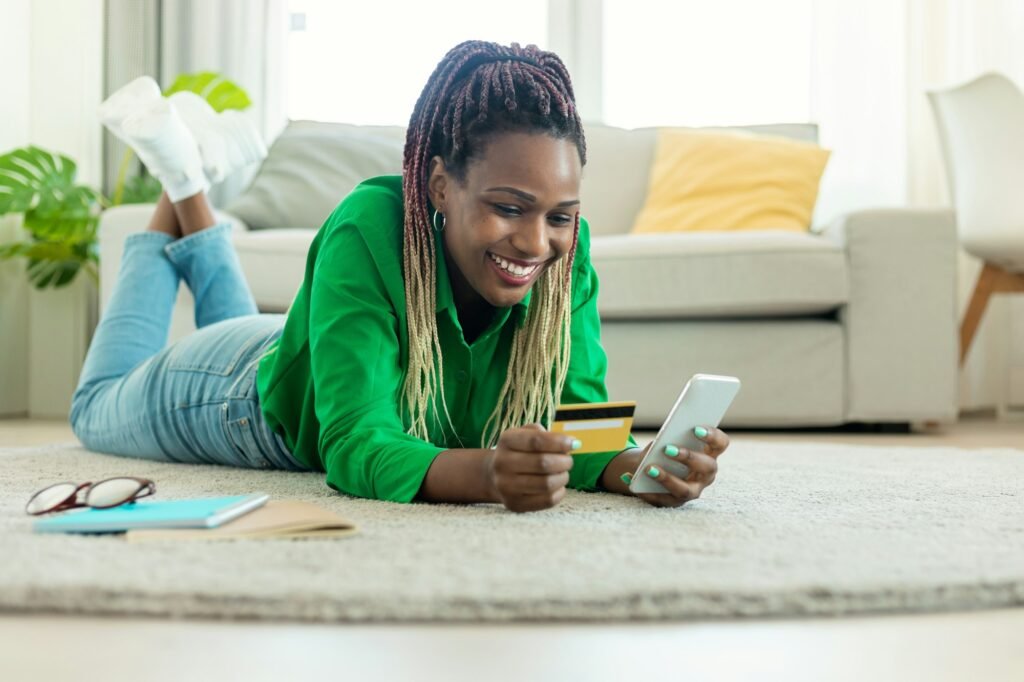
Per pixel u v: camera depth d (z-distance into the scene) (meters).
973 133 3.42
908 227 2.93
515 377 1.41
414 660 0.71
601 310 2.97
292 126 3.78
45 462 1.86
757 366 2.96
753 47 4.08
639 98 4.13
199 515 1.03
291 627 0.79
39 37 3.95
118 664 0.70
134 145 2.05
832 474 1.72
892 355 2.94
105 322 2.08
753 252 2.92
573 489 1.43
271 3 4.11
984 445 2.68
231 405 1.66
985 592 0.87
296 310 1.46
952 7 3.95
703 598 0.83
